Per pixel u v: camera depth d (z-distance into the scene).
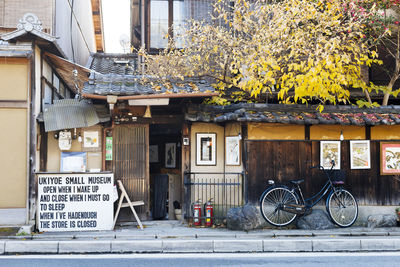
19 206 10.24
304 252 8.94
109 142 11.66
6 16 12.83
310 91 11.06
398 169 11.56
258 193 11.17
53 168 11.40
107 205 10.68
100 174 10.72
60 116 11.08
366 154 11.54
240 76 12.18
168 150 14.48
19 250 8.77
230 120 11.05
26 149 10.37
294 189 11.08
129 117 11.73
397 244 9.28
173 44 13.84
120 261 7.88
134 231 10.38
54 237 9.65
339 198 11.08
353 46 11.49
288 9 11.62
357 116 11.25
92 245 8.85
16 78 10.45
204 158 11.78
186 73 12.93
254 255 8.54
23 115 10.41
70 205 10.56
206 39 12.70
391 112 11.62
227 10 15.52
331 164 11.41
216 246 9.01
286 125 11.38
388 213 11.45
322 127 11.47
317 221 10.67
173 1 16.05
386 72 15.27
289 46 11.62
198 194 11.59
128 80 11.73
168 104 11.66
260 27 12.56
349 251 9.09
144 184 11.70
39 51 11.24
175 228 10.88
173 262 7.78
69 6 15.66
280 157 11.31
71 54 16.19
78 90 13.93
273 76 12.73
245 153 11.20
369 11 11.84
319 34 11.74
